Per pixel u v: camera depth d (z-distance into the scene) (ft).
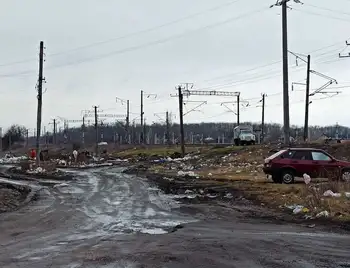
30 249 31.60
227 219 45.88
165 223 43.52
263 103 265.95
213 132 433.48
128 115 320.70
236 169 114.93
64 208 56.03
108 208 55.42
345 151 117.60
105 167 184.96
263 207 53.21
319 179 75.10
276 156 76.07
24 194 77.05
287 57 99.60
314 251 29.96
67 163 214.90
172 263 26.94
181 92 193.47
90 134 439.63
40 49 150.00
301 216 45.52
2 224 43.68
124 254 29.45
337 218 42.19
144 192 74.90
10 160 275.80
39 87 151.43
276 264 26.58
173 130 413.80
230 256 28.66
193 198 64.23
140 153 246.27
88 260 27.96
